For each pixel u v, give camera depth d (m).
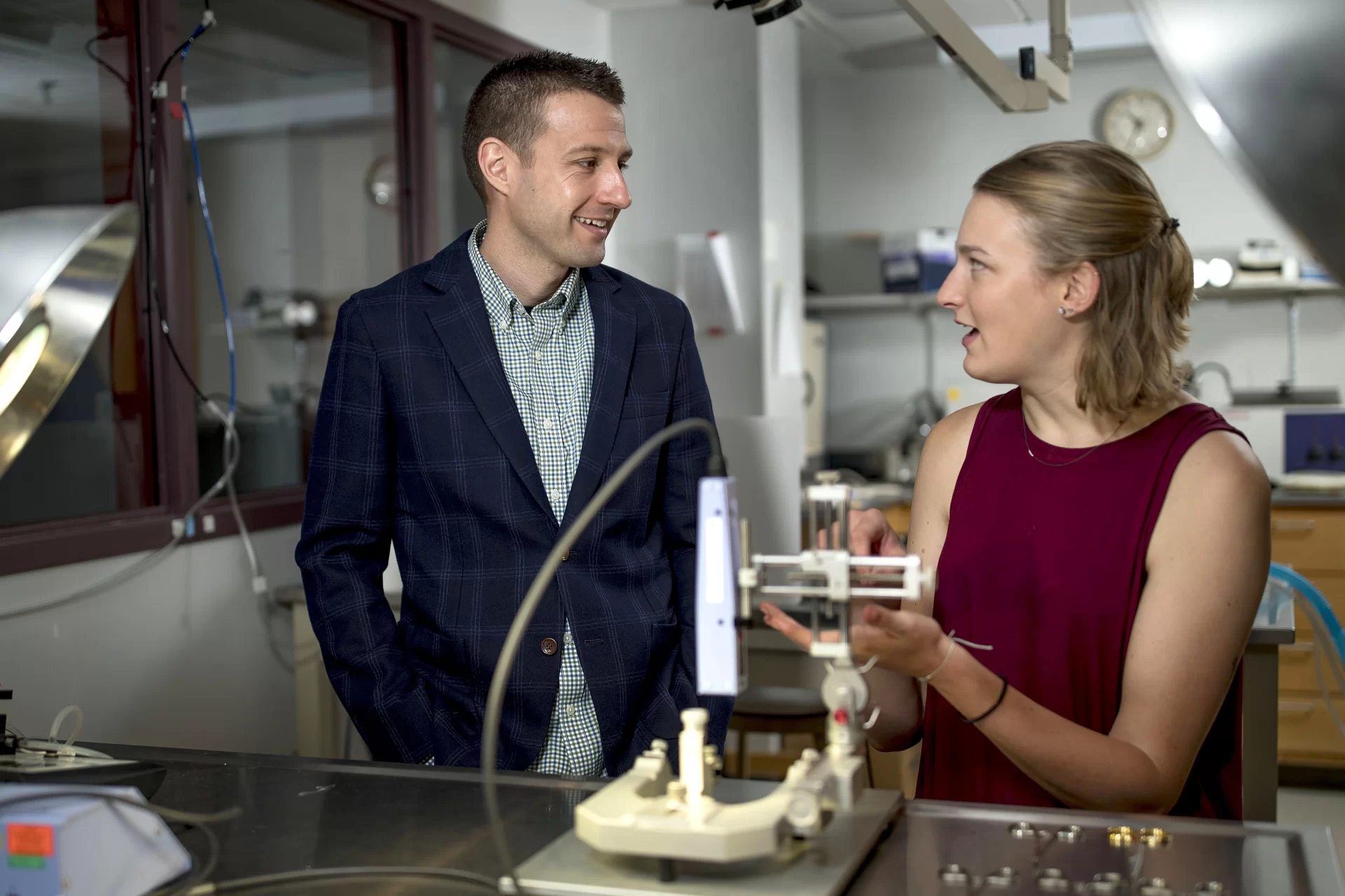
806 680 2.36
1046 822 0.94
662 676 1.54
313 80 3.46
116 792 0.84
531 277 1.53
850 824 0.90
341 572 1.49
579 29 4.32
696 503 1.61
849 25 4.71
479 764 1.43
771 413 4.46
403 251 3.49
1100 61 5.10
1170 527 1.16
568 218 1.47
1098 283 1.16
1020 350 1.21
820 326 5.27
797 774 0.89
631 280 1.67
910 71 5.45
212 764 1.14
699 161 4.42
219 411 2.87
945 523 1.37
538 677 1.45
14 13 2.61
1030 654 1.23
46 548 2.27
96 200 2.66
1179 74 0.99
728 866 0.83
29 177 2.69
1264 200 1.02
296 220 3.47
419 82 3.46
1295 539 3.91
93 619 2.41
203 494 2.80
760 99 4.34
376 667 1.45
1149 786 1.06
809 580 0.92
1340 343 4.80
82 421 2.50
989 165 5.36
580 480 1.49
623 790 0.87
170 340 2.66
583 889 0.80
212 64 3.11
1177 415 1.21
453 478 1.47
